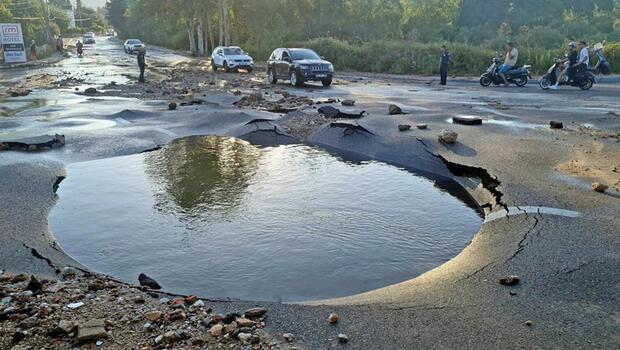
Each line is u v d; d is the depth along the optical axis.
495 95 18.86
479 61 29.66
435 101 17.00
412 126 12.30
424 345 3.75
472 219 7.24
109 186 8.62
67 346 3.70
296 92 20.81
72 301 4.44
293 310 4.31
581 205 6.75
